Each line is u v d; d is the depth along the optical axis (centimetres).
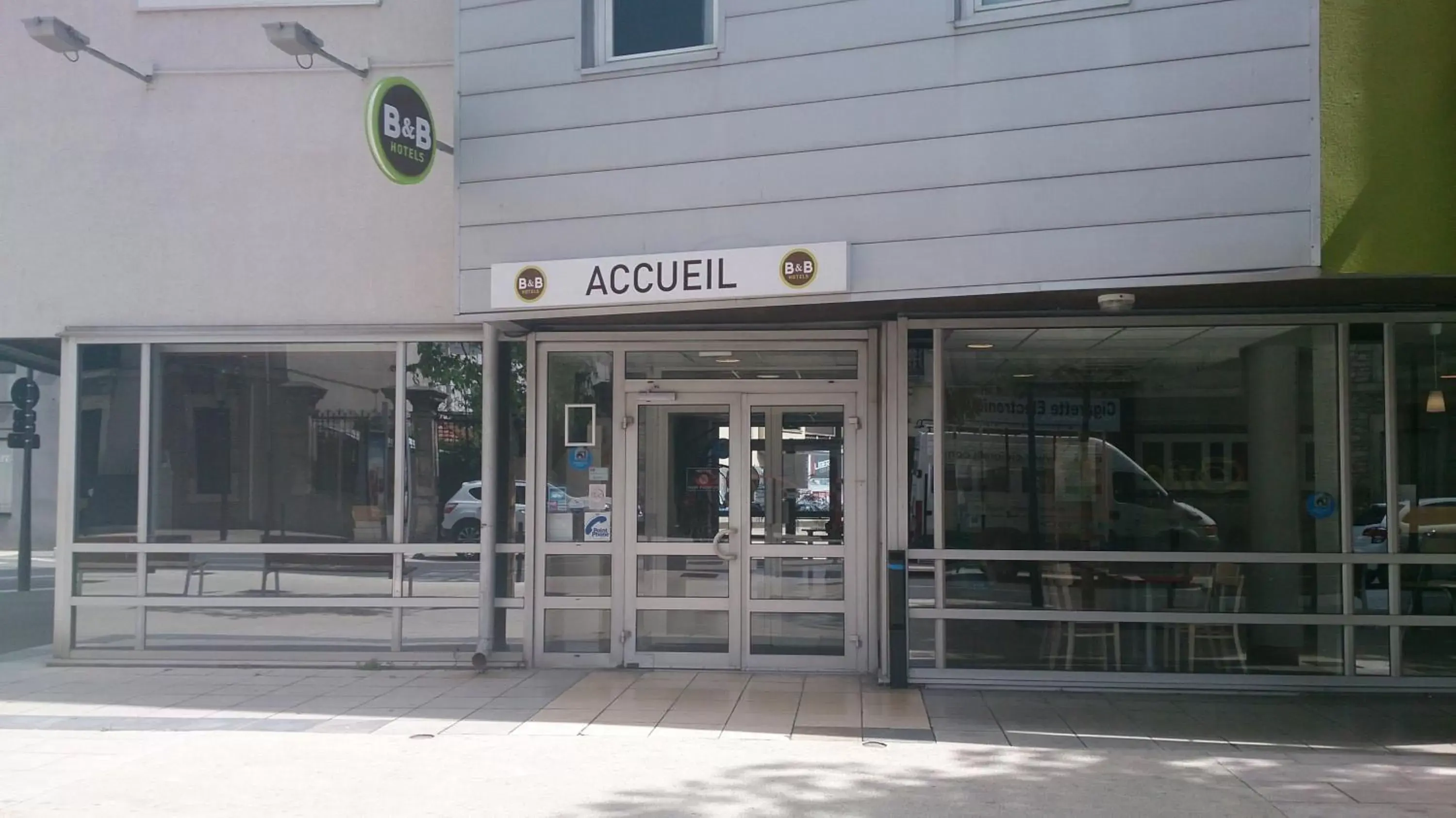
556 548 995
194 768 684
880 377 963
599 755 712
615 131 886
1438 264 701
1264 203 729
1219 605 905
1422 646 891
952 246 795
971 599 915
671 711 831
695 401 991
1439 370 898
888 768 684
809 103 834
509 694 891
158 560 1035
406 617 1006
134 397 1046
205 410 1041
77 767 688
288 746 737
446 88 1019
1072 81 773
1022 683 905
